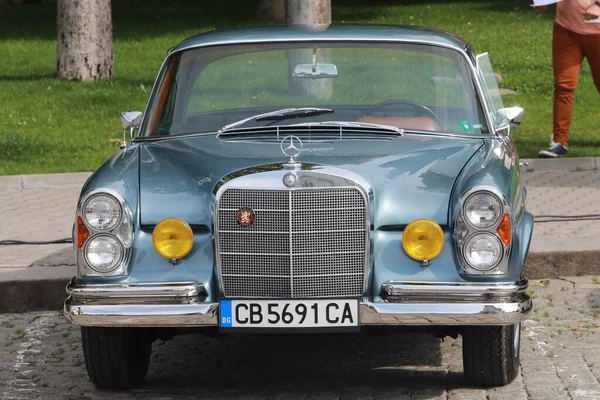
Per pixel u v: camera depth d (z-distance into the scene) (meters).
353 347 12.27
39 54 40.91
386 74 11.82
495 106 12.73
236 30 12.69
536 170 21.02
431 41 12.00
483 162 10.30
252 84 11.89
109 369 10.50
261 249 9.75
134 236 9.84
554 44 21.52
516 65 35.97
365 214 9.66
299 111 11.55
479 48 40.97
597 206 17.83
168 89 12.09
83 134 25.50
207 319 9.67
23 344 12.65
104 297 9.70
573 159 21.12
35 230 17.14
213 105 11.86
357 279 9.73
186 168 10.29
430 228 9.60
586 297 13.90
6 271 14.56
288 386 10.88
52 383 11.12
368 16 54.44
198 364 11.84
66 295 14.26
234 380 11.20
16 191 20.42
